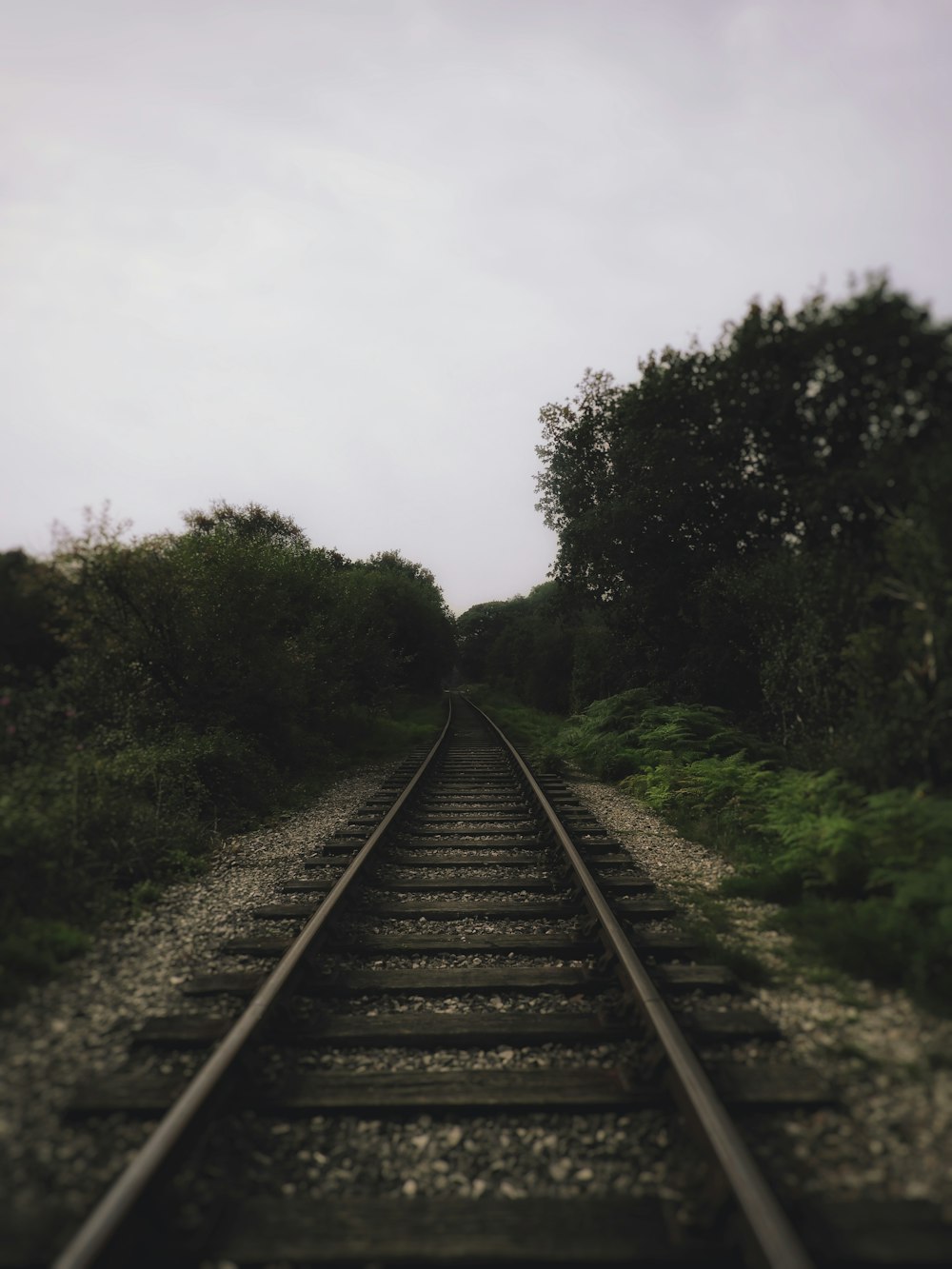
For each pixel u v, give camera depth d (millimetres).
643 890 6184
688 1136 2900
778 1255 2074
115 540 9398
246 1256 2336
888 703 5953
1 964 4332
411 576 57312
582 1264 2312
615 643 16922
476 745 20172
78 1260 2064
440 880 6590
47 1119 3002
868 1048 3459
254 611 11680
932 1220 2383
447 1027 3812
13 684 7441
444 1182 2730
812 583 7449
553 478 15781
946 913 3994
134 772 7875
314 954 4742
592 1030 3771
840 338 6020
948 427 5293
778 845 6934
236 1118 3068
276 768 12023
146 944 4980
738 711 12688
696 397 8789
